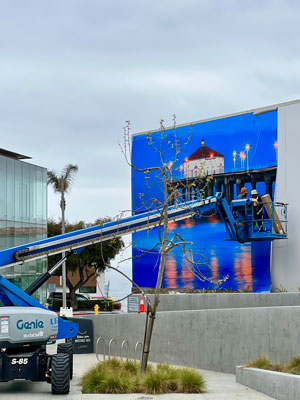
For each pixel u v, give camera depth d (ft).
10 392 50.70
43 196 169.37
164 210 58.13
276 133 112.68
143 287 131.75
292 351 57.31
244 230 106.73
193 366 69.51
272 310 59.72
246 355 62.59
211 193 121.08
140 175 131.64
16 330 48.93
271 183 112.88
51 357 49.67
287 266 110.32
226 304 91.20
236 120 118.42
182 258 125.59
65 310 139.74
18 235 155.22
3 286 56.90
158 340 75.61
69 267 222.07
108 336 84.64
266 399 45.85
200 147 123.13
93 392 49.67
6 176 150.92
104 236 66.44
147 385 49.29
